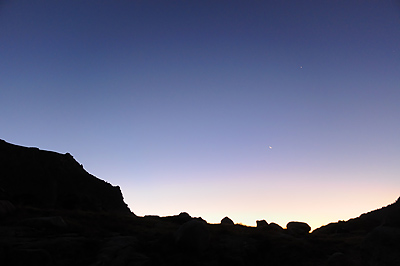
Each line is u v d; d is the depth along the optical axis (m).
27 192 34.56
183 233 21.52
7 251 16.48
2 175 34.53
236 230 28.34
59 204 35.91
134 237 21.69
